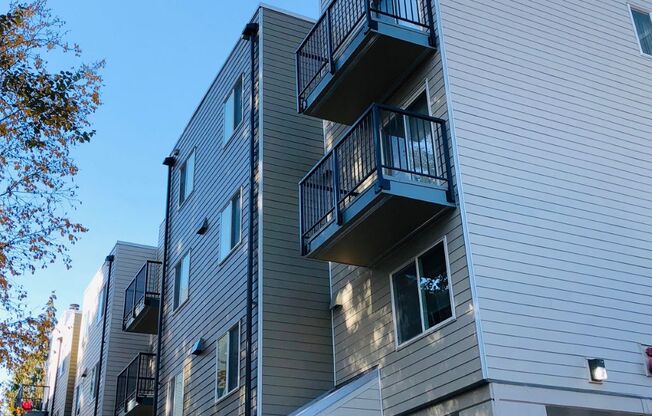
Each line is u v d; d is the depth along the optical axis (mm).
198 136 19625
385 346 11625
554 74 12211
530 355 9602
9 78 12453
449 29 11547
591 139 11984
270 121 15117
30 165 13242
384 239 11586
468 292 9766
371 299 12375
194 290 17531
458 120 10805
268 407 12562
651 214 11953
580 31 13008
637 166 12258
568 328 10109
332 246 11867
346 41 13320
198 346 16078
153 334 25062
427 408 10219
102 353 26531
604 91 12641
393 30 11344
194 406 15859
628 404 10023
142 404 20516
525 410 9180
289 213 14430
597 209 11391
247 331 13461
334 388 12984
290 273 13859
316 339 13422
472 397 9375
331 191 12773
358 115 13539
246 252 14555
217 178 17391
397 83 12398
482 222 10234
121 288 27344
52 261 13422
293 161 14961
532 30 12414
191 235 18672
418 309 10961
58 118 12758
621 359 10352
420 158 10719
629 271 11156
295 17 16578
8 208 13172
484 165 10672
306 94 14844
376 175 11250
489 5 12172
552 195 11039
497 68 11641
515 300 9891
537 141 11375
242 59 17000
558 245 10680
